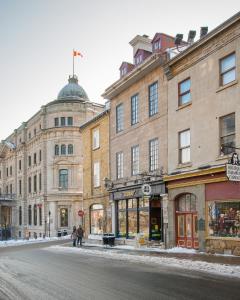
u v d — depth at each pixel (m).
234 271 14.21
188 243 23.70
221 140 21.11
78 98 61.41
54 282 13.15
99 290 11.57
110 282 12.88
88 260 20.12
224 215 20.48
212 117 21.70
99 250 26.30
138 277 13.76
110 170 34.22
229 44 20.72
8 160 80.31
